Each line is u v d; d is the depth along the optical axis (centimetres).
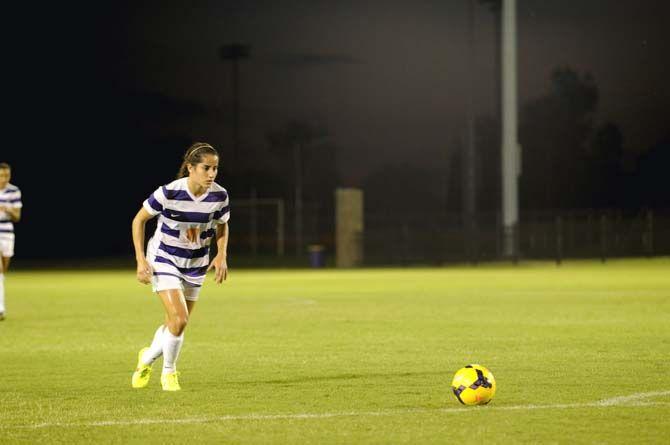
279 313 6656
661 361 4081
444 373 3778
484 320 6028
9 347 4797
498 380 3569
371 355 4350
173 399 3225
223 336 5203
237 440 2591
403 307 7112
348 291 9125
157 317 6525
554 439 2573
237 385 3509
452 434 2639
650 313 6456
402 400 3173
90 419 2891
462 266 15575
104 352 4588
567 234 17612
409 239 16725
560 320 5988
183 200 3281
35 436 2659
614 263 15512
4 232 6538
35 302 7988
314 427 2745
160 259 3362
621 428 2706
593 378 3612
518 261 15862
